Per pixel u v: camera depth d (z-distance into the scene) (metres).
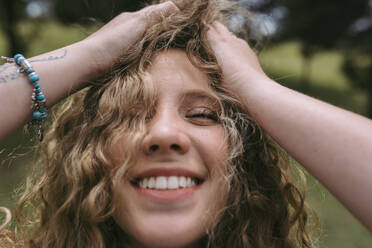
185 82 1.44
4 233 1.69
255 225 1.63
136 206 1.36
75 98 1.70
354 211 1.15
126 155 1.37
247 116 1.55
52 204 1.61
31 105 1.41
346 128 1.21
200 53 1.53
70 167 1.54
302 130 1.27
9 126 1.37
